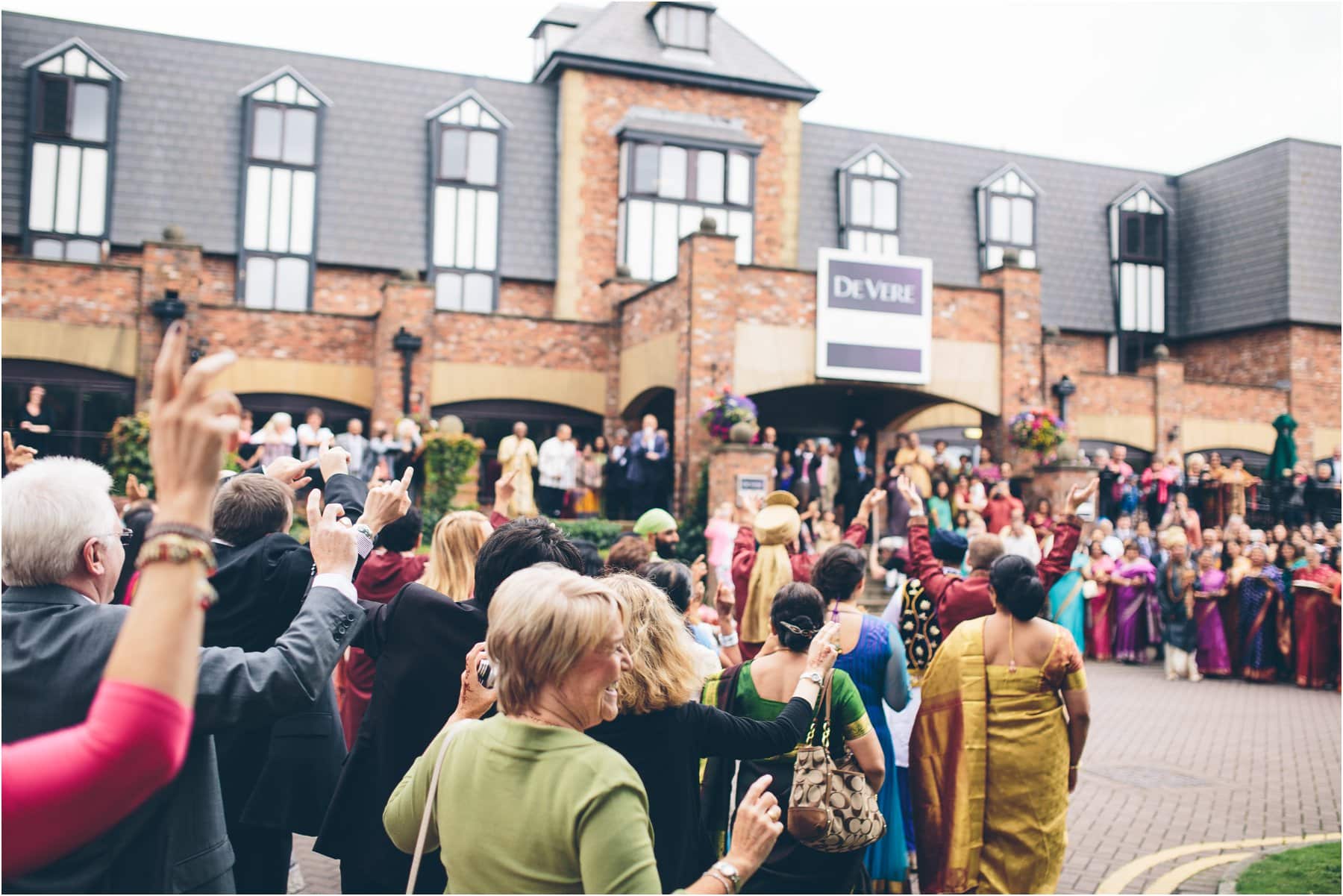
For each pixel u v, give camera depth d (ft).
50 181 69.77
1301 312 89.61
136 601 4.42
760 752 10.03
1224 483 67.26
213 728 7.55
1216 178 98.43
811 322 59.11
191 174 73.41
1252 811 24.85
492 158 80.07
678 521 55.52
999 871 14.02
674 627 9.56
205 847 8.38
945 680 14.60
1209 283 97.14
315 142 76.23
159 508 4.48
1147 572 51.93
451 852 7.12
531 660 7.06
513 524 10.87
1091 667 50.57
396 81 80.53
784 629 12.48
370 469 53.83
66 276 60.39
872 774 12.37
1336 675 44.78
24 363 59.77
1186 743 32.73
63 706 7.15
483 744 7.24
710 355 56.80
